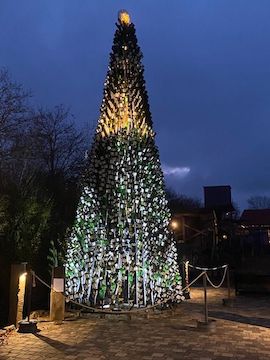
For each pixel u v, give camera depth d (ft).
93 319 28.14
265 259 102.47
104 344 22.04
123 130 31.68
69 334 24.23
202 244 76.59
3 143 50.75
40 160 67.82
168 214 32.35
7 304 33.45
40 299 35.96
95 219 30.73
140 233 29.99
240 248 91.20
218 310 32.32
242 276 41.93
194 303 36.11
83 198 31.58
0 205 33.83
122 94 32.22
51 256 35.35
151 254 30.04
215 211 77.87
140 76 33.58
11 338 23.35
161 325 26.53
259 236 125.80
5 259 34.22
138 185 30.68
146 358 19.49
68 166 75.25
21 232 34.96
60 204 56.03
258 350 20.76
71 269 30.30
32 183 47.26
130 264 29.45
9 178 47.32
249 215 133.39
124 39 33.76
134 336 23.71
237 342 22.31
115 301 28.99
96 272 29.78
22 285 26.58
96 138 32.73
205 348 21.16
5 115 51.44
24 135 55.36
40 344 22.08
